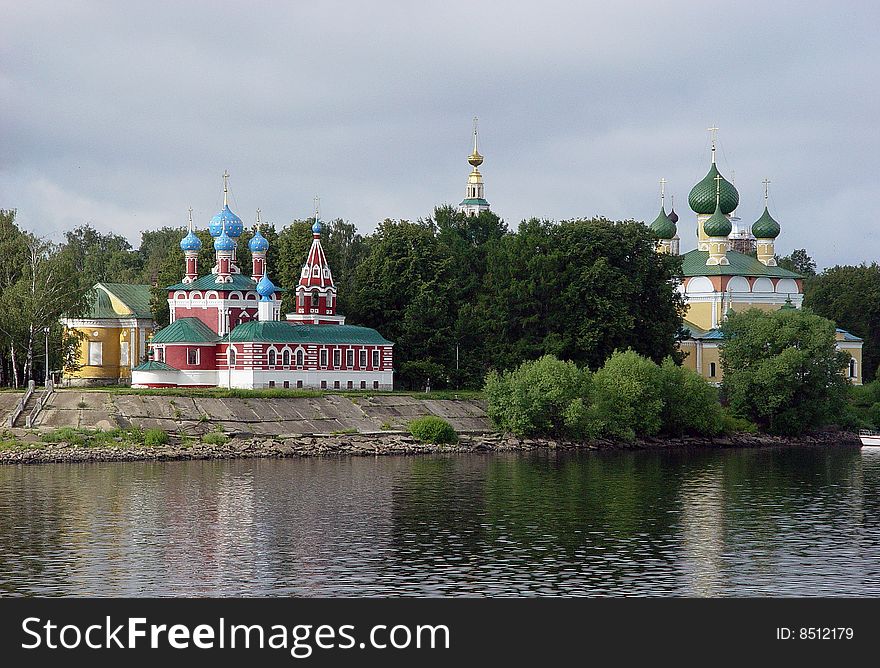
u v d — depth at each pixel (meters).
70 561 77.31
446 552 80.56
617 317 170.38
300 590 70.88
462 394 166.12
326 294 172.62
